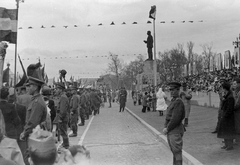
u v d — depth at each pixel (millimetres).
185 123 12883
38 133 3010
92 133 12578
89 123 16766
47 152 2922
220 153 7531
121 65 72438
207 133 10891
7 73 14492
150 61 40344
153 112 22484
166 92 34312
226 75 26203
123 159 7617
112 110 27594
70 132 12805
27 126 5277
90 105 21469
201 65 58844
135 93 35750
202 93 23953
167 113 6230
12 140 3523
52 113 9406
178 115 5910
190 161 6715
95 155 8117
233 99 7875
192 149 8102
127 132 12641
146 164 7070
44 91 7801
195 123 14031
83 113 15805
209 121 14531
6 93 5672
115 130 13391
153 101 23438
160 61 61781
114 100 50625
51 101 9477
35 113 5367
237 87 8977
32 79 5602
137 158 7711
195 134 10742
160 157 7793
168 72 61031
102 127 14703
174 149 5961
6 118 5473
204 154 7445
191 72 54312
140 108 27953
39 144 2924
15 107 5867
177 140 5965
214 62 45250
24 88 8625
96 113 23703
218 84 20422
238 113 8102
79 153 3213
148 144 9664
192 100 27266
